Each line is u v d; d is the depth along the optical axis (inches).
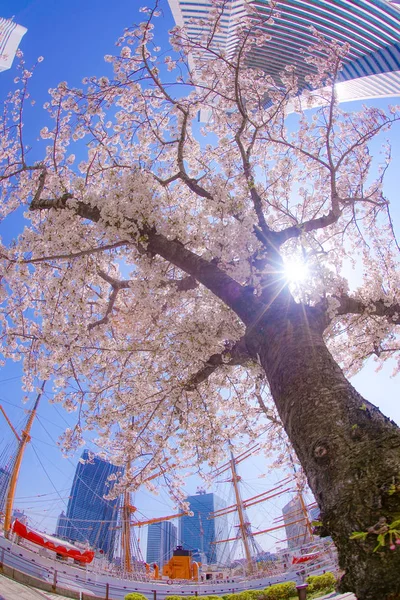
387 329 253.9
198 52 253.4
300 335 109.0
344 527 60.5
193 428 231.3
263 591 591.8
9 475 763.4
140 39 213.5
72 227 207.9
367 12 437.1
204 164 265.7
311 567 775.1
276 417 259.1
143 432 233.1
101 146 259.3
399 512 55.9
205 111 277.4
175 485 243.3
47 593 489.4
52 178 251.3
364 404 80.0
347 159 279.9
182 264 167.9
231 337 189.9
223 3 228.7
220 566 1285.7
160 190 254.5
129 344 219.9
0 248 215.9
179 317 225.8
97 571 627.2
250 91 267.3
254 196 194.2
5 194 256.8
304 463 78.7
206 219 206.4
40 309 238.8
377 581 52.3
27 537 570.3
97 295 259.6
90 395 221.1
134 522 1122.7
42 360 218.8
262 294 139.0
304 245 216.1
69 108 241.9
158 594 668.7
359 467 66.1
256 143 278.4
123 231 180.1
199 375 202.7
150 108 267.1
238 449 274.8
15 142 261.3
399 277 274.1
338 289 208.1
